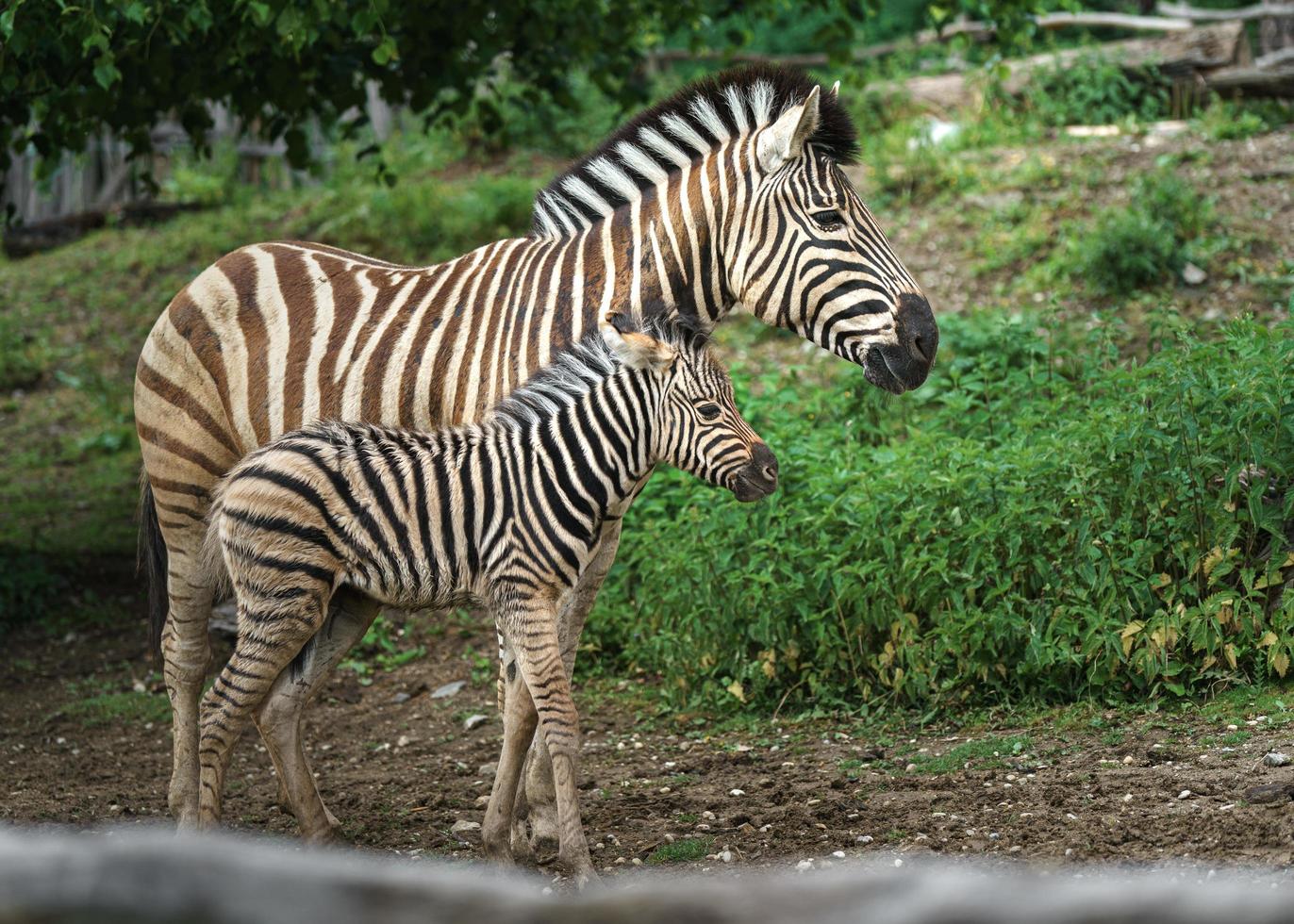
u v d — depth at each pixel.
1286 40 28.19
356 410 8.40
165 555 9.48
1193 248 17.84
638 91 17.66
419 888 2.41
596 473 7.36
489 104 17.48
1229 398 9.45
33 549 16.64
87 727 11.49
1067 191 20.34
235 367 8.71
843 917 2.39
